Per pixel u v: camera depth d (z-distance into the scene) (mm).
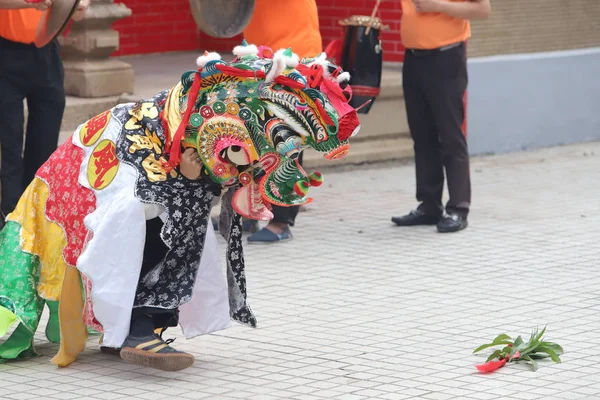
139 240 6219
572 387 6227
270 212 6543
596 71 15430
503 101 14484
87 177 6387
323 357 6781
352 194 11969
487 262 9133
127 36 15359
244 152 6207
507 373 6473
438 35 9930
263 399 6031
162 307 6348
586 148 15008
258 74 6086
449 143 10180
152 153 6297
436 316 7637
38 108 9383
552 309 7801
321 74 6145
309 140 6207
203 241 6465
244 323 6828
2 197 9383
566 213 11039
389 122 13602
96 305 6227
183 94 6258
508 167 13586
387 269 8922
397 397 6059
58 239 6543
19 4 8531
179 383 6316
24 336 6738
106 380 6387
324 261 9180
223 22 7871
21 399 6051
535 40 14820
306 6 9523
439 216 10523
